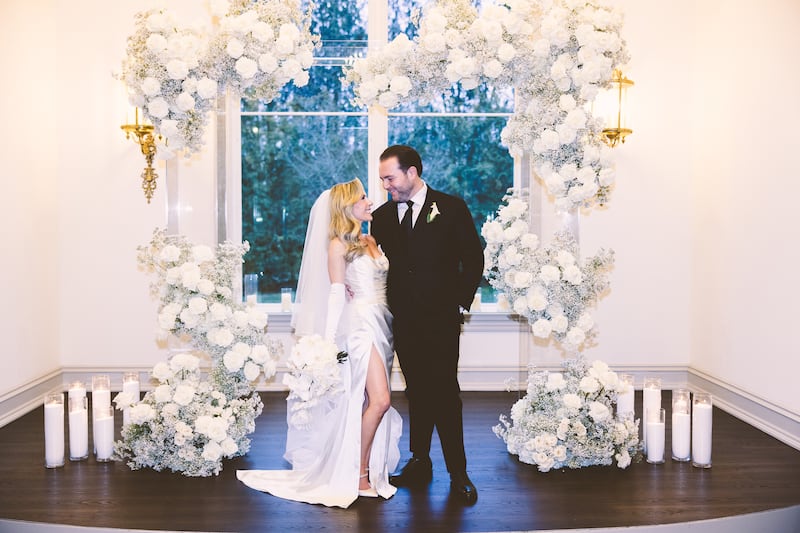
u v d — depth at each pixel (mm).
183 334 4070
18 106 5047
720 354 5312
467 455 4180
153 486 3670
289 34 3738
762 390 4723
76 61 5664
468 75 3748
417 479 3775
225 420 3885
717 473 3875
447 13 3777
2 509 3350
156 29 3707
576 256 4191
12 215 4945
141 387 5785
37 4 5352
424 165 6008
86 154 5703
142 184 5617
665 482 3736
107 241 5734
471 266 3605
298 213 6027
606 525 3193
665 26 5738
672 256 5824
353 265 3648
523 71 3887
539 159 4012
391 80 3789
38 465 3988
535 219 5660
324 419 3883
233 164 5918
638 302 5832
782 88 4461
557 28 3721
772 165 4582
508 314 5820
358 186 3672
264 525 3195
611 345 5844
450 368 3586
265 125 5969
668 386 5871
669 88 5762
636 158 5773
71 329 5762
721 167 5281
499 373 5871
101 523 3203
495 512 3340
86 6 5637
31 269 5238
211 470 3855
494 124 6004
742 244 4977
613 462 4062
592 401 4020
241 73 3695
